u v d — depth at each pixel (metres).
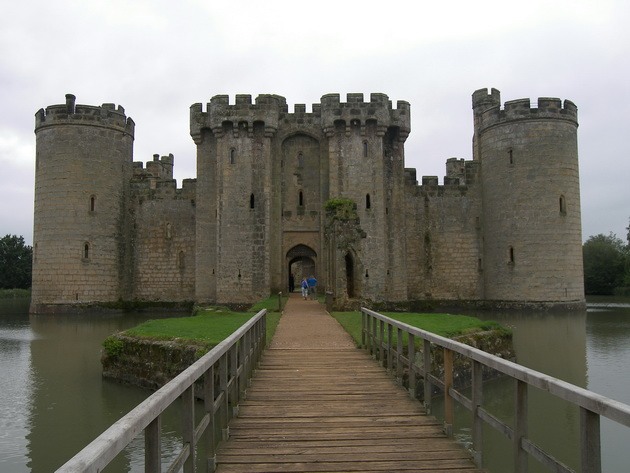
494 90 45.78
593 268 68.31
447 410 8.82
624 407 4.15
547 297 39.72
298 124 42.62
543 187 40.03
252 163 41.00
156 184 46.84
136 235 46.62
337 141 41.22
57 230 41.31
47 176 41.78
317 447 8.22
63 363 22.45
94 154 42.53
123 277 45.12
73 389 18.30
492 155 42.41
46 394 17.69
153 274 46.25
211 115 41.69
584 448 4.67
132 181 46.78
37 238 41.97
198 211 42.81
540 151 40.19
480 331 20.41
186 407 6.09
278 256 41.81
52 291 41.19
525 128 40.59
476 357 7.23
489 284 42.94
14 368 21.50
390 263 41.78
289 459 7.70
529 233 40.22
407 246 45.38
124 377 19.09
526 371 5.71
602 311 42.44
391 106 42.41
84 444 13.38
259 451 8.02
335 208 33.78
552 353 23.92
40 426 14.65
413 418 9.71
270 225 41.47
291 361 14.81
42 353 24.72
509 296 41.09
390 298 41.50
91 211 42.22
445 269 45.38
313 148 43.00
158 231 46.50
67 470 3.16
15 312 44.81
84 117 42.25
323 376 12.99
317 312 28.62
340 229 32.25
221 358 8.73
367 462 7.60
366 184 40.84
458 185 45.91
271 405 10.55
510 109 41.06
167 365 17.61
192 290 45.81
